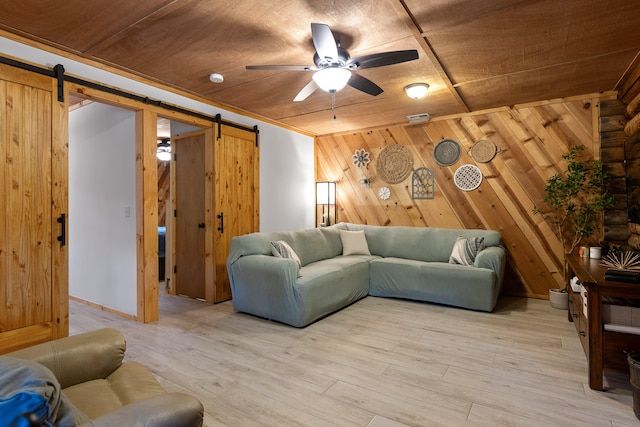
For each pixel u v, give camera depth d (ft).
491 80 11.19
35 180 8.50
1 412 2.64
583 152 12.64
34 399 2.80
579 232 11.91
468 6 7.06
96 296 12.76
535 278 13.74
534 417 6.09
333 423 5.95
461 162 15.20
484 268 12.34
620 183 11.91
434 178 15.93
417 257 15.07
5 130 8.00
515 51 9.07
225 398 6.72
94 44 8.69
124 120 11.67
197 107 12.73
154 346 9.19
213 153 13.26
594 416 6.12
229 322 11.16
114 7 7.09
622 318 6.90
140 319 11.11
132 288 11.42
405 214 16.78
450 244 14.44
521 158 13.87
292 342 9.46
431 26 7.83
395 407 6.41
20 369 3.23
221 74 10.68
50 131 8.73
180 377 7.53
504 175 14.23
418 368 7.93
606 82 11.34
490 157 14.40
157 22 7.68
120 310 11.84
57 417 3.20
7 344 8.05
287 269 10.68
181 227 14.76
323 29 6.81
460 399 6.66
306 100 13.29
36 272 8.52
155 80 11.15
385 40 8.50
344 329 10.48
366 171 17.90
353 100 13.28
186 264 14.58
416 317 11.57
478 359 8.37
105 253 12.36
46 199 8.68
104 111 12.40
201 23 7.72
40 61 8.64
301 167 18.21
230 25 7.80
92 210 12.89
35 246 8.51
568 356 8.51
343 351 8.86
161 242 18.66
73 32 8.10
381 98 13.03
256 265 11.38
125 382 4.67
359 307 12.76
